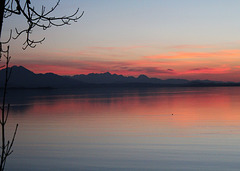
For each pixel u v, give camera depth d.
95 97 60.41
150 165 8.32
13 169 8.03
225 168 7.86
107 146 10.86
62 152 9.98
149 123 17.25
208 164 8.26
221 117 19.80
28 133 13.93
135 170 7.89
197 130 14.23
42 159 9.09
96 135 13.22
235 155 9.15
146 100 45.03
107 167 8.20
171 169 7.91
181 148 10.30
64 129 15.20
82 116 21.86
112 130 14.67
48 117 21.38
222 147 10.30
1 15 1.50
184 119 19.06
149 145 10.89
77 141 11.87
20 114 23.88
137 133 13.62
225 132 13.44
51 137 12.82
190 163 8.41
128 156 9.36
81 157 9.30
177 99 47.12
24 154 9.71
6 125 16.95
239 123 16.58
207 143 11.04
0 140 12.04
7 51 1.46
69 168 8.13
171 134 13.19
